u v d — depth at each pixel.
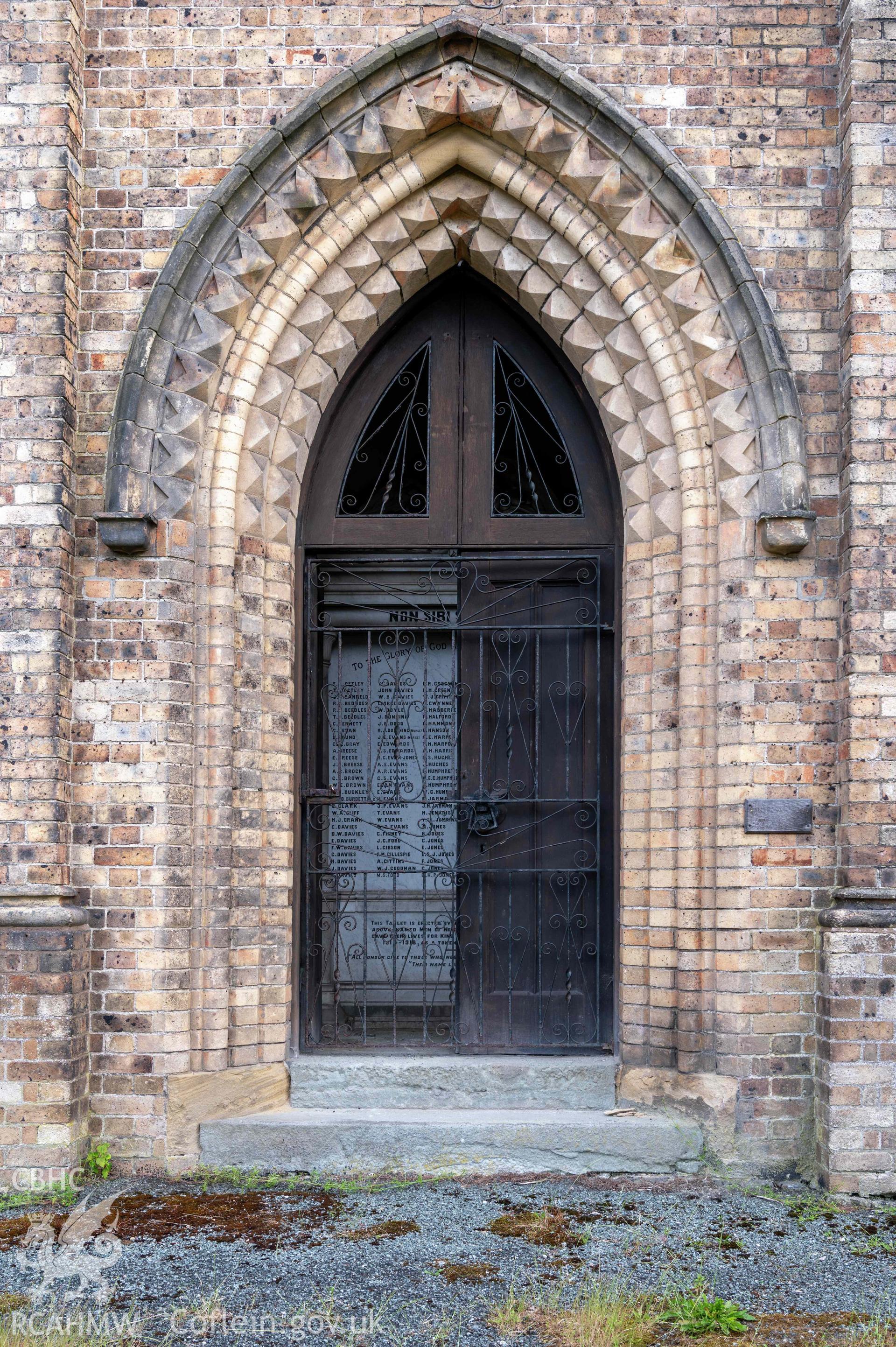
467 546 5.57
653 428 5.17
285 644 5.32
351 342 5.41
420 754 5.56
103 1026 4.82
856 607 4.80
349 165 5.10
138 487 4.92
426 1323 3.46
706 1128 4.84
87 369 5.07
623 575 5.42
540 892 5.48
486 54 5.08
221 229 5.05
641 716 5.20
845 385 4.94
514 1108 5.16
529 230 5.29
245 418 5.15
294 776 5.40
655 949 5.04
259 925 5.11
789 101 5.10
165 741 4.90
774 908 4.88
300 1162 4.85
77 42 5.08
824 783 4.91
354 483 5.63
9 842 4.73
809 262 5.07
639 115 5.11
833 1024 4.65
